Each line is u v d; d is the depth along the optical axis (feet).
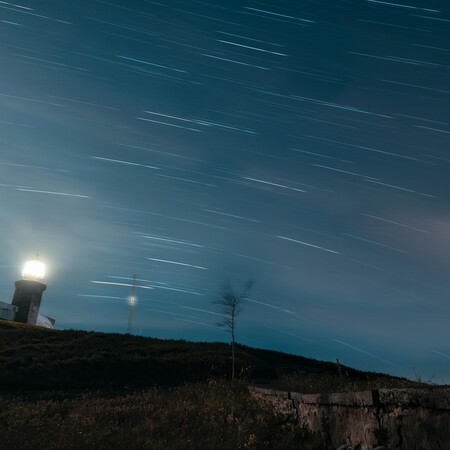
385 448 16.72
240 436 24.75
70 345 104.27
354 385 31.53
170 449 22.06
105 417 33.63
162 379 79.66
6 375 73.87
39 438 25.21
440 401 14.60
